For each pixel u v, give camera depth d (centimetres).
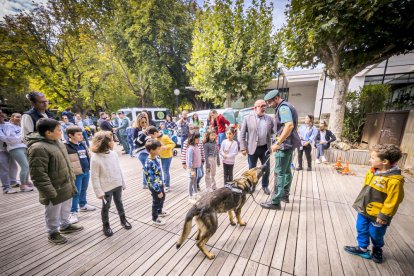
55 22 1387
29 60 1334
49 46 1415
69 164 254
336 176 493
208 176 396
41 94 288
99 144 242
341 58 625
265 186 392
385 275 189
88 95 1528
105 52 1725
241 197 260
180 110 2112
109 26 1590
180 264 209
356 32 529
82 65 1531
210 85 1083
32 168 211
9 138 394
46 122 220
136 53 1480
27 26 1282
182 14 1573
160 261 214
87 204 357
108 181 254
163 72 1522
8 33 1254
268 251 227
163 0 1438
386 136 618
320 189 412
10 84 1405
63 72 1440
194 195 382
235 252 226
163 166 408
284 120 279
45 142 225
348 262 208
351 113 802
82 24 1475
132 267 205
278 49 1034
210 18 1054
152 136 381
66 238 255
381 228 193
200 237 214
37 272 199
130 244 243
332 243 239
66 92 1478
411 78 1033
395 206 179
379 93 747
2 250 233
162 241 249
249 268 202
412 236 252
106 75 1722
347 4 465
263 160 382
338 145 623
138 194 407
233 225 280
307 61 723
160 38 1456
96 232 269
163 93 1645
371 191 195
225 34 1042
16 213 327
